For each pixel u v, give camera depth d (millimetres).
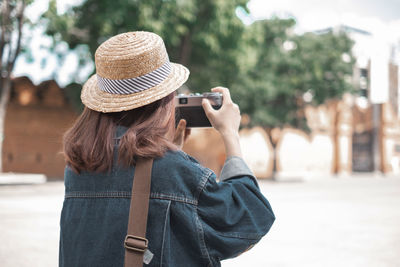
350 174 37594
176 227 1178
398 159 42375
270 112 27719
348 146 37625
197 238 1165
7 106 22625
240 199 1232
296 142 32719
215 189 1204
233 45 18141
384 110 41000
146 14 15320
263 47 26000
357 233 7645
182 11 15984
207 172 1218
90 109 1335
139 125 1251
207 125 1455
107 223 1199
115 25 16516
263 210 1253
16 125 22922
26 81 23047
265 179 28141
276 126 29641
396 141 42281
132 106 1233
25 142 23109
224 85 20359
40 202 11875
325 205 12375
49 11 16844
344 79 28688
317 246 6531
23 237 6945
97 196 1245
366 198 14820
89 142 1270
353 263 5492
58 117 23906
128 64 1240
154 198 1174
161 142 1225
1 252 5867
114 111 1246
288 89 26828
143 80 1255
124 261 1144
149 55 1256
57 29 16969
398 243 6781
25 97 23109
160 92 1253
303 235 7434
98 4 17094
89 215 1244
